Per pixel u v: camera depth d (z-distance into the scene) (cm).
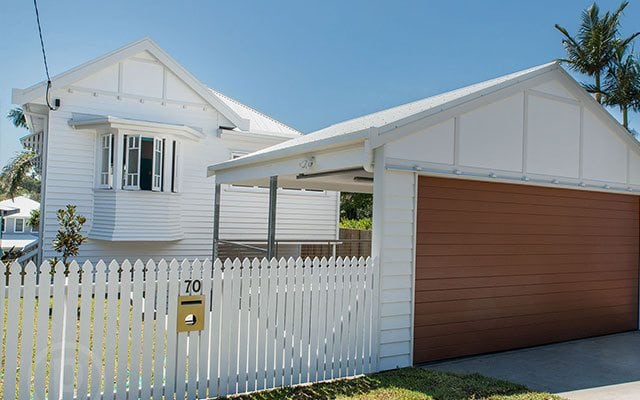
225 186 1407
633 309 888
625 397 528
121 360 445
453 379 556
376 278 591
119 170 1174
